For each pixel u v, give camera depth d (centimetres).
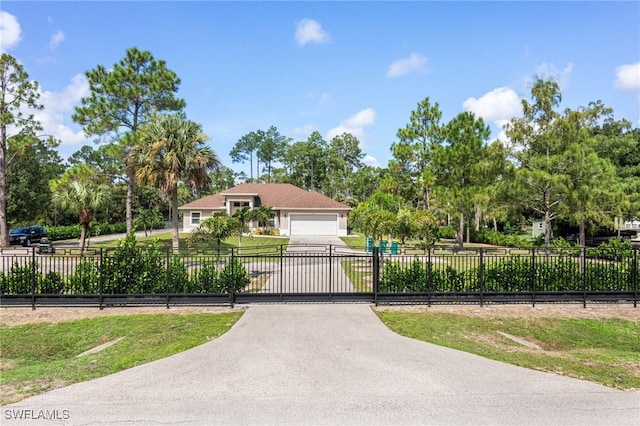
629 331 862
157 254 1041
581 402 493
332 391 519
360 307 979
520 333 842
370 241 2003
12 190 3259
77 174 2338
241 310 953
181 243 2414
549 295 1036
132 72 2666
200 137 1927
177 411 464
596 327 879
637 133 3272
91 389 529
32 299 973
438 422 439
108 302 979
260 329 796
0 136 2575
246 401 490
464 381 554
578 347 786
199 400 493
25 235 2775
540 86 1788
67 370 610
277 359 634
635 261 1059
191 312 938
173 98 2802
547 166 1591
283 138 8138
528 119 1823
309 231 3394
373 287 1018
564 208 1661
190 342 727
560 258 1081
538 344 796
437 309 979
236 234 1565
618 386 547
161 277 1020
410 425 433
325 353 663
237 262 1079
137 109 2745
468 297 1020
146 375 575
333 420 443
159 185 1933
